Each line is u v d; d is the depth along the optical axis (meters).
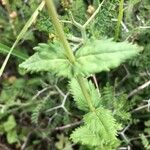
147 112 0.26
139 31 0.25
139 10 0.26
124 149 0.26
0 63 0.30
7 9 0.28
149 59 0.25
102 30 0.22
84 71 0.15
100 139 0.21
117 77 0.26
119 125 0.21
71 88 0.21
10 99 0.28
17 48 0.29
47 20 0.20
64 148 0.27
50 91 0.27
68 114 0.27
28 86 0.29
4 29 0.29
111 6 0.21
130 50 0.15
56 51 0.16
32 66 0.16
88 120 0.19
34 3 0.26
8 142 0.29
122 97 0.24
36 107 0.27
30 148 0.29
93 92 0.20
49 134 0.28
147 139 0.27
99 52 0.15
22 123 0.29
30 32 0.27
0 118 0.29
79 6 0.24
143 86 0.25
